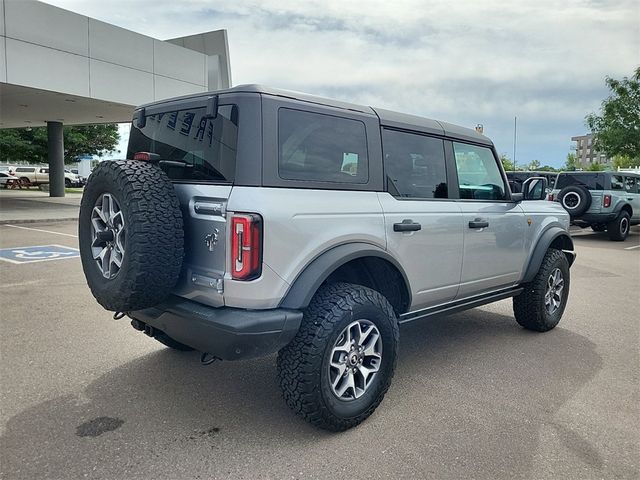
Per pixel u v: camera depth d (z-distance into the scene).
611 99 17.70
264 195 2.72
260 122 2.78
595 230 15.26
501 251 4.45
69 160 35.44
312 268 2.88
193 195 2.91
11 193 28.48
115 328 4.95
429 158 3.87
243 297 2.71
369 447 2.89
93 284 3.04
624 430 3.14
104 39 16.31
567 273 5.35
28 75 14.25
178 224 2.82
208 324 2.71
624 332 5.23
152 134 3.52
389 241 3.35
